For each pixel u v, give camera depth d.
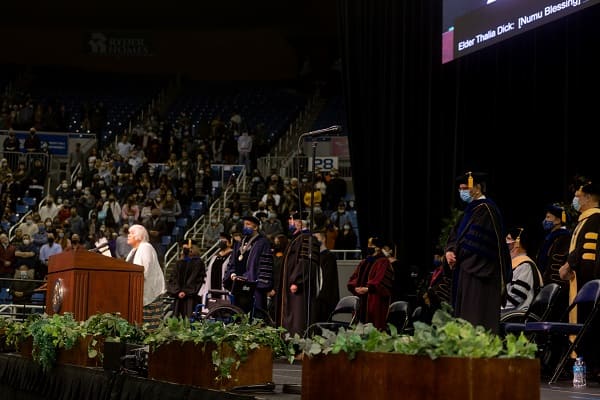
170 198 19.88
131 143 25.00
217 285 12.84
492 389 3.30
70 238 17.52
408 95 14.68
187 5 30.94
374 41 15.49
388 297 11.28
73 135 25.36
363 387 3.60
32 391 7.03
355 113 15.81
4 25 30.77
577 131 10.99
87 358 6.39
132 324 7.23
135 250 8.96
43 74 30.72
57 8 30.78
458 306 7.10
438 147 14.11
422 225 14.44
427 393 3.36
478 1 12.30
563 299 8.68
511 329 7.45
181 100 30.06
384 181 15.16
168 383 5.22
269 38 30.98
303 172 21.12
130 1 30.92
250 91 30.55
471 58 13.33
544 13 10.73
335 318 14.91
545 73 11.78
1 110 27.86
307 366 3.91
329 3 30.17
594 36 10.88
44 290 12.05
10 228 19.45
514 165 12.33
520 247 8.95
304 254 10.35
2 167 21.66
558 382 7.49
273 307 12.30
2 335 8.16
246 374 4.97
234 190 21.66
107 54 31.11
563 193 11.41
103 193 20.11
